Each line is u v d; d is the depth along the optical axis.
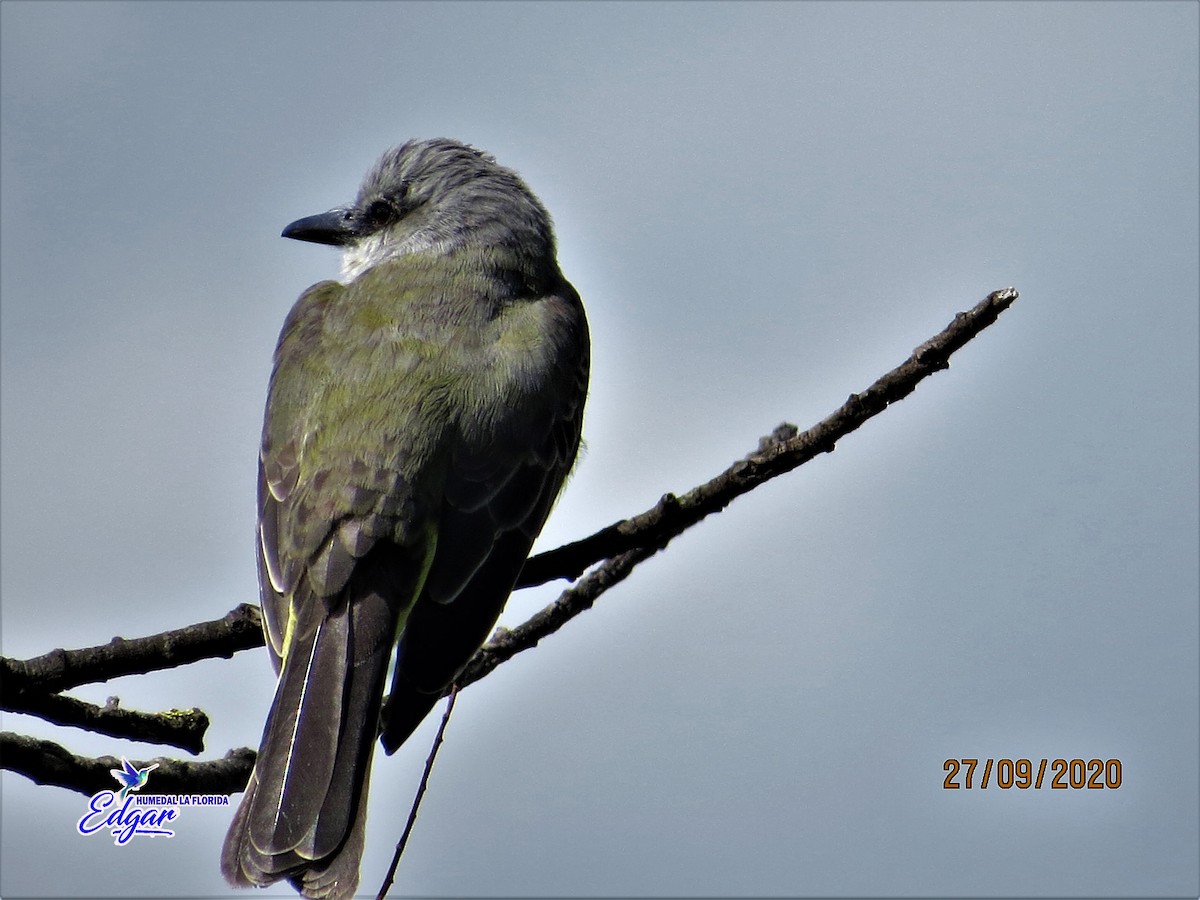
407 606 9.02
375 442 9.30
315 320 10.50
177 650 8.14
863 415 8.48
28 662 7.71
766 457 8.76
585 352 10.95
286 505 9.34
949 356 8.30
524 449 9.74
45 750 7.93
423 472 9.28
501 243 11.03
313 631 8.77
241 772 8.59
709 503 8.95
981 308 8.21
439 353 9.90
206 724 8.18
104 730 7.91
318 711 8.41
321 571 8.94
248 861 7.79
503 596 9.24
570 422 10.41
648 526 9.16
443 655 8.86
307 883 7.71
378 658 8.73
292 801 8.02
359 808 8.09
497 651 9.55
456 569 9.20
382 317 10.18
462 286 10.55
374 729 8.48
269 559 9.18
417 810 8.13
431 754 8.28
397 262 10.95
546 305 10.82
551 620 9.59
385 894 7.95
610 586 9.59
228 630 8.27
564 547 9.41
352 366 9.80
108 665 7.85
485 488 9.48
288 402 9.84
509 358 10.05
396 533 9.09
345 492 9.14
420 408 9.48
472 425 9.57
